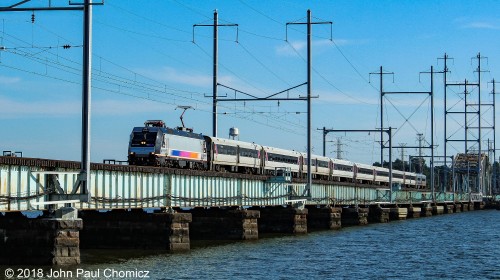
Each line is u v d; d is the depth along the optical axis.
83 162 45.75
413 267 56.97
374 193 135.50
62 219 46.00
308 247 70.69
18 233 46.28
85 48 45.75
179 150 80.69
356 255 64.69
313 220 102.75
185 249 61.53
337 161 135.62
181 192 63.28
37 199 44.88
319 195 103.25
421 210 163.62
